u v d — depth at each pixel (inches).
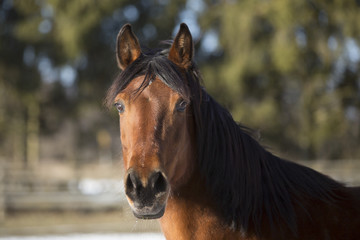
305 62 660.1
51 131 877.8
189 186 107.4
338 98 685.9
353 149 735.1
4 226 454.3
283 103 730.8
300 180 111.7
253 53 679.1
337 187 113.7
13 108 820.0
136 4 786.8
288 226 104.3
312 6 645.9
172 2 780.6
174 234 109.0
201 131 107.3
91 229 427.5
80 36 736.3
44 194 533.6
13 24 796.6
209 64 737.0
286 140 727.7
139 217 93.2
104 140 1103.0
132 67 105.3
